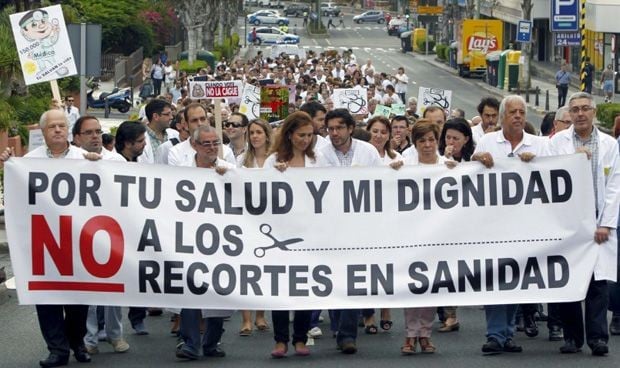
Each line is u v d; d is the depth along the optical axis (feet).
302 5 472.44
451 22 296.30
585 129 38.19
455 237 37.63
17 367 37.68
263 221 37.45
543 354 38.17
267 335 42.45
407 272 37.58
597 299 37.81
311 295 37.35
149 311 46.68
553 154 38.81
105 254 36.83
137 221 36.94
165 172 37.22
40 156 37.86
